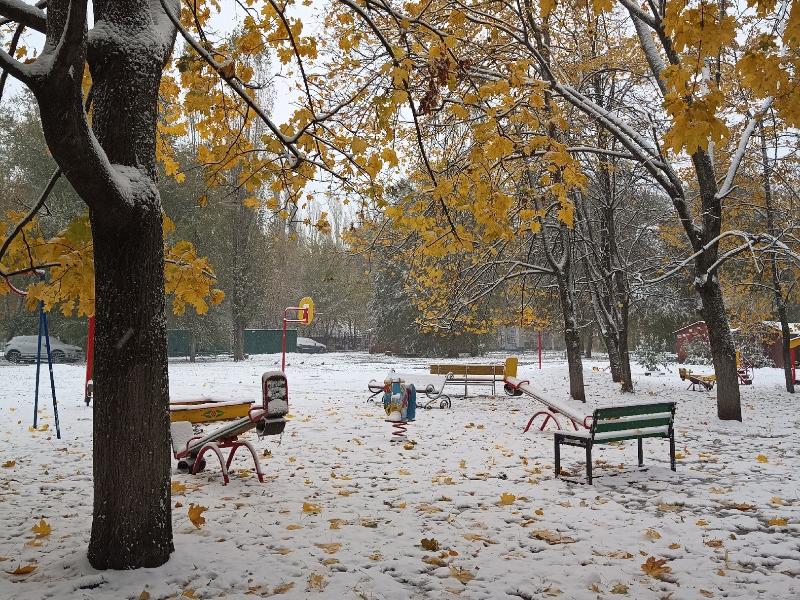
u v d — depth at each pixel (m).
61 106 3.74
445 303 17.94
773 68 4.61
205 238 42.03
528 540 5.40
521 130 9.77
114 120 4.69
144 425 4.62
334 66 9.57
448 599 4.15
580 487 7.33
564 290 17.17
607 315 20.84
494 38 8.65
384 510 6.28
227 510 6.19
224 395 17.16
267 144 5.93
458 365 18.44
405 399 10.70
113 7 4.82
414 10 6.97
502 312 19.78
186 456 7.98
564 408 10.92
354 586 4.31
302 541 5.26
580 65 15.56
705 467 8.51
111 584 4.28
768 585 4.40
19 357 38.19
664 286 30.91
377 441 10.34
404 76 4.95
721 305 13.64
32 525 5.75
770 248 13.42
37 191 38.81
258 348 55.16
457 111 5.71
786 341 20.16
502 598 4.17
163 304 4.83
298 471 8.12
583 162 17.52
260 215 43.78
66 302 5.56
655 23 11.61
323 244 66.12
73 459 8.78
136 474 4.59
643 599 4.18
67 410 13.71
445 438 10.71
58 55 3.56
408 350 52.44
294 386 20.72
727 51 12.94
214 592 4.20
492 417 13.48
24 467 8.29
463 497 6.80
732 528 5.75
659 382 22.92
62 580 4.36
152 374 4.69
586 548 5.20
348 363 39.38
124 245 4.62
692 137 4.33
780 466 8.59
